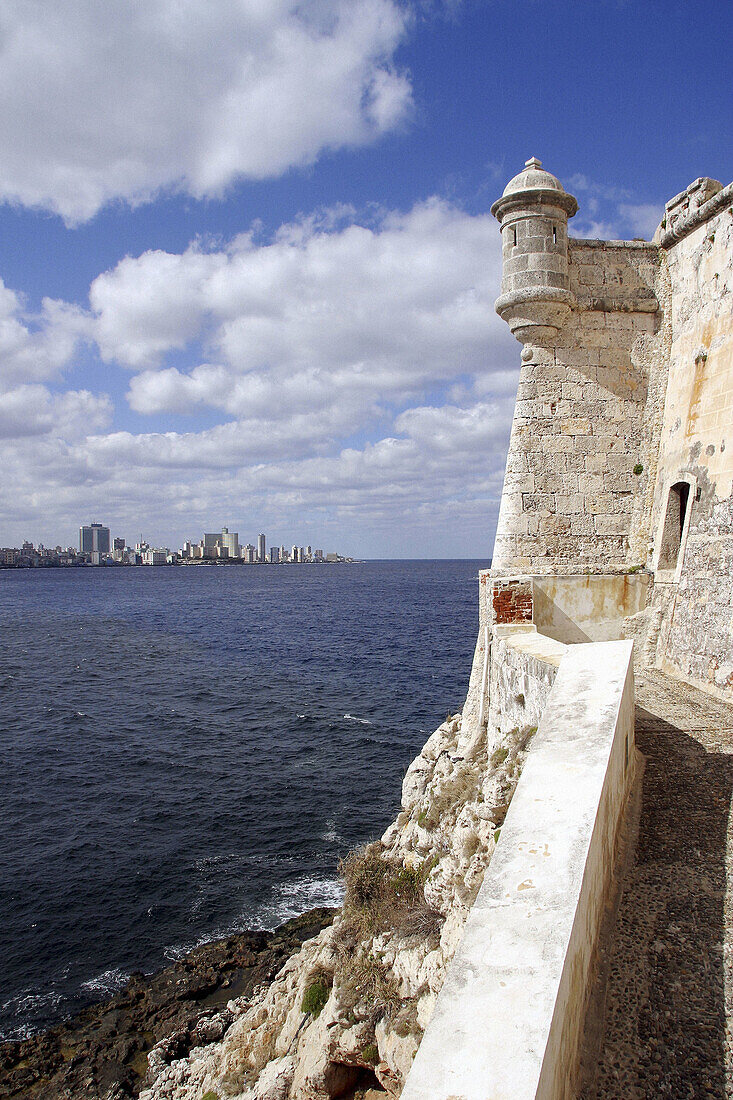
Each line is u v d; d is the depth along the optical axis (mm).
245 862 25500
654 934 5469
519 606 13109
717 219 12250
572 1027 4051
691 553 12492
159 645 72812
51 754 36062
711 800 7281
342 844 26672
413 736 38812
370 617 100000
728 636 11195
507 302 13773
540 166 13875
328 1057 11562
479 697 14180
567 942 3734
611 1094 4250
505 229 13914
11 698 47906
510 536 14078
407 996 10680
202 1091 14859
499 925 3900
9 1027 18375
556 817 4848
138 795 30984
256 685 51906
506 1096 2832
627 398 14188
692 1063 4422
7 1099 16250
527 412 14102
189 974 19984
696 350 12859
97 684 52625
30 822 28328
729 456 11719
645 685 11883
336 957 13461
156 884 24141
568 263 13891
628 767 7438
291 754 36031
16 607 121938
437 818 12438
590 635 13453
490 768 10516
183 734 39500
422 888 11883
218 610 115125
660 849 6508
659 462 13867
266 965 20109
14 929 21781
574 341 14102
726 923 5543
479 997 3402
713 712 10117
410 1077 2986
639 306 14078
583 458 14086
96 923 22141
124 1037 17844
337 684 51906
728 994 4910
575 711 6367
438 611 109000
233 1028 16984
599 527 14062
